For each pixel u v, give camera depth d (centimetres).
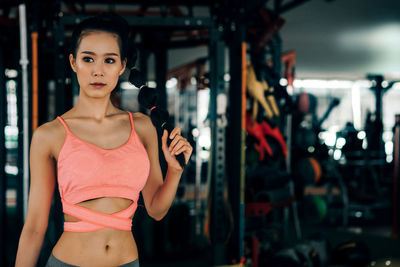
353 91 1156
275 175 312
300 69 963
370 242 467
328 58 817
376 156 877
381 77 1006
